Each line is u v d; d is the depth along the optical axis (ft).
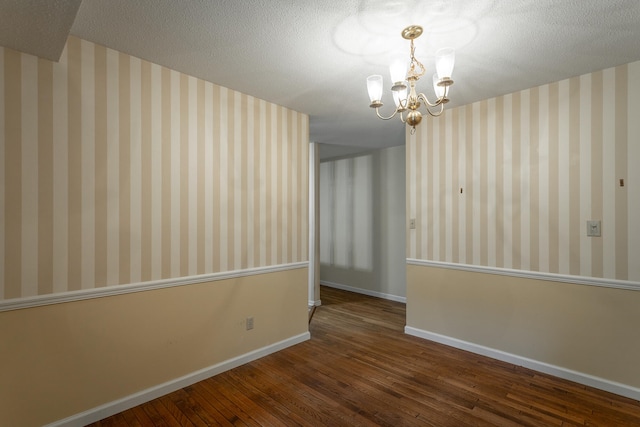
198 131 8.17
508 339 9.16
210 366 8.39
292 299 10.56
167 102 7.59
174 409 6.93
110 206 6.75
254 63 7.35
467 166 9.98
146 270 7.28
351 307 14.97
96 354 6.59
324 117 11.36
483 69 7.62
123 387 6.93
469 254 9.94
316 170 15.39
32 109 5.86
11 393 5.69
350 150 17.46
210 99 8.41
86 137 6.44
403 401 7.23
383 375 8.43
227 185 8.80
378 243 17.03
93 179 6.54
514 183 9.05
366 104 10.09
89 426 6.33
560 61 7.23
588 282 7.86
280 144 10.21
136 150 7.11
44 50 5.69
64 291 6.20
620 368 7.48
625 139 7.41
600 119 7.72
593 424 6.42
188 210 7.98
